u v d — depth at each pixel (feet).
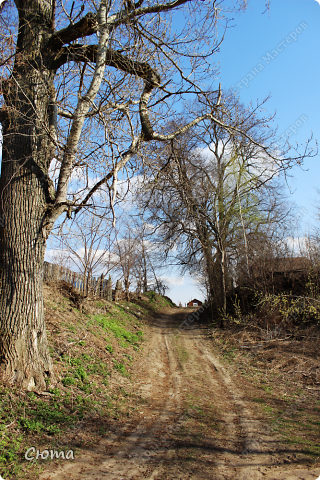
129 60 21.74
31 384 18.66
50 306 34.55
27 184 19.54
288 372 30.32
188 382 29.84
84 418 18.40
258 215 70.23
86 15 20.57
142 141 23.18
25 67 20.33
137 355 38.45
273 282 55.77
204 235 66.39
